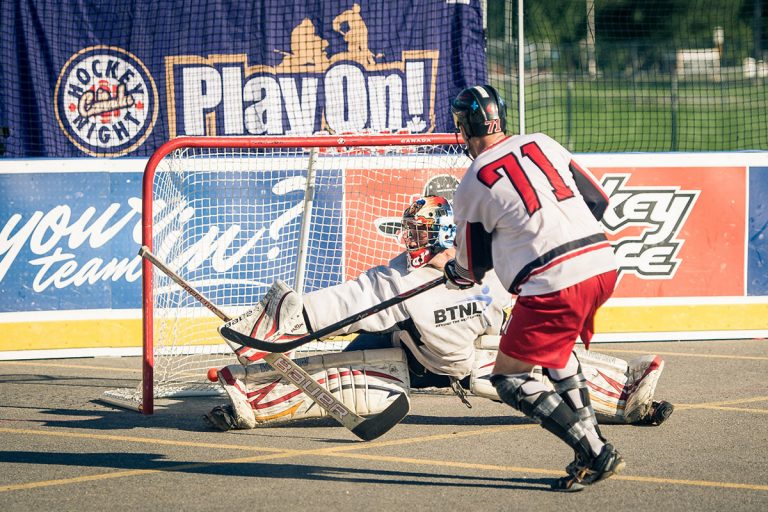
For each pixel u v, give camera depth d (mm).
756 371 14406
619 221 16578
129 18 17594
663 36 30156
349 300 11156
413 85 17922
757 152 16969
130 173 15906
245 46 17828
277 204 15828
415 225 11133
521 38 16609
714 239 16859
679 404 12367
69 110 17594
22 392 13414
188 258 15344
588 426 8797
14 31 17250
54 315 15844
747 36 26391
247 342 10039
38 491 8977
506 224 8508
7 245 15672
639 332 16766
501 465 9750
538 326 8398
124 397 12922
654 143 36531
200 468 9703
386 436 10984
